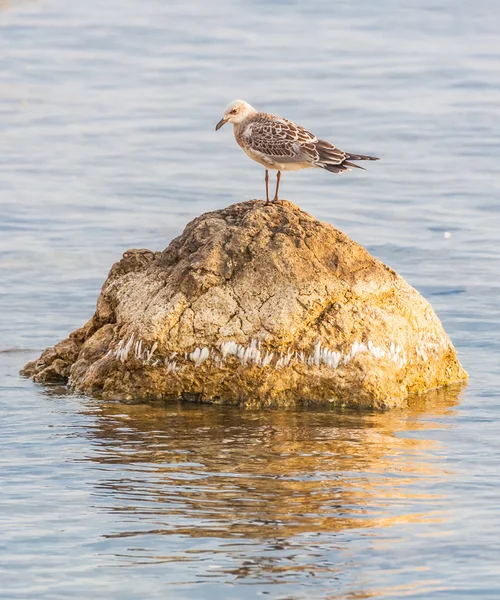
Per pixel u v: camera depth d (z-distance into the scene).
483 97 41.72
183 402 15.60
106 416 14.91
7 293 22.19
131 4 61.59
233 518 11.35
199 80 44.66
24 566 10.38
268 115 17.64
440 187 30.89
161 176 31.73
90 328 17.05
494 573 10.16
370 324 15.62
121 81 44.56
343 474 12.59
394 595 9.79
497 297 22.09
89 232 26.67
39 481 12.42
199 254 15.97
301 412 15.15
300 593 9.83
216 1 62.12
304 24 56.00
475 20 56.72
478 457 13.28
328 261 15.95
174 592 9.88
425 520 11.30
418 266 24.33
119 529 11.12
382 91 42.59
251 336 15.37
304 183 31.27
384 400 15.41
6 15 57.47
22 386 16.50
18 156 33.91
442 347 16.58
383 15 58.03
